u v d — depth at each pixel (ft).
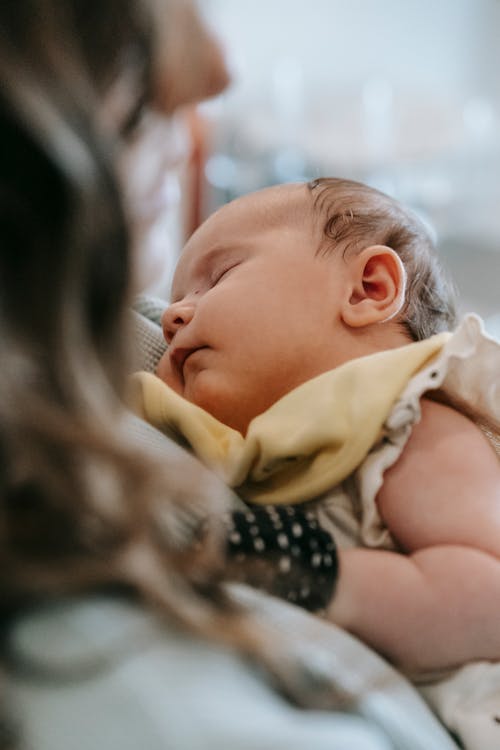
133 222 1.62
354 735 1.69
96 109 1.56
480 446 2.72
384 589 2.41
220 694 1.60
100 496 1.60
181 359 3.19
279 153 11.84
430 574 2.46
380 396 2.66
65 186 1.49
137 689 1.57
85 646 1.59
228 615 1.72
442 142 11.92
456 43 13.67
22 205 1.52
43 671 1.58
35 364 1.56
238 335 3.06
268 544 2.28
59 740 1.53
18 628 1.62
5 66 1.47
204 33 1.88
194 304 3.23
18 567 1.58
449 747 2.16
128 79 1.68
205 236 3.35
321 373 3.03
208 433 2.94
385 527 2.72
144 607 1.66
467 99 13.62
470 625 2.45
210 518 1.86
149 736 1.53
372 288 3.12
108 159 1.55
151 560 1.65
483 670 2.49
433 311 3.33
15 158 1.50
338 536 2.73
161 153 1.96
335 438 2.65
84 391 1.55
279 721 1.62
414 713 2.10
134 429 2.45
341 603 2.39
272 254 3.17
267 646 1.69
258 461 2.78
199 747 1.54
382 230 3.26
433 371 2.71
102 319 1.61
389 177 11.85
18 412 1.52
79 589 1.62
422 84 13.70
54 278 1.53
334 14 13.35
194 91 1.89
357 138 11.82
